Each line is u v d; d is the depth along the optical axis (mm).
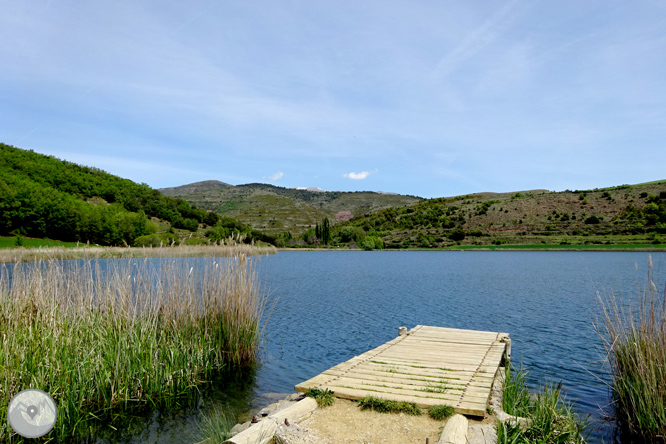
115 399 7246
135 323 8461
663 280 28969
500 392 7008
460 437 4922
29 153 83812
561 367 10008
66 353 6801
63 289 9164
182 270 10211
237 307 9758
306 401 6230
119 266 10109
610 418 7031
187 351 8461
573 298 21672
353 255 69812
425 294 23219
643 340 6477
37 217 41031
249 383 8648
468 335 10984
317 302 20219
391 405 5980
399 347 9602
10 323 7762
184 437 6320
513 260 54562
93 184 82750
